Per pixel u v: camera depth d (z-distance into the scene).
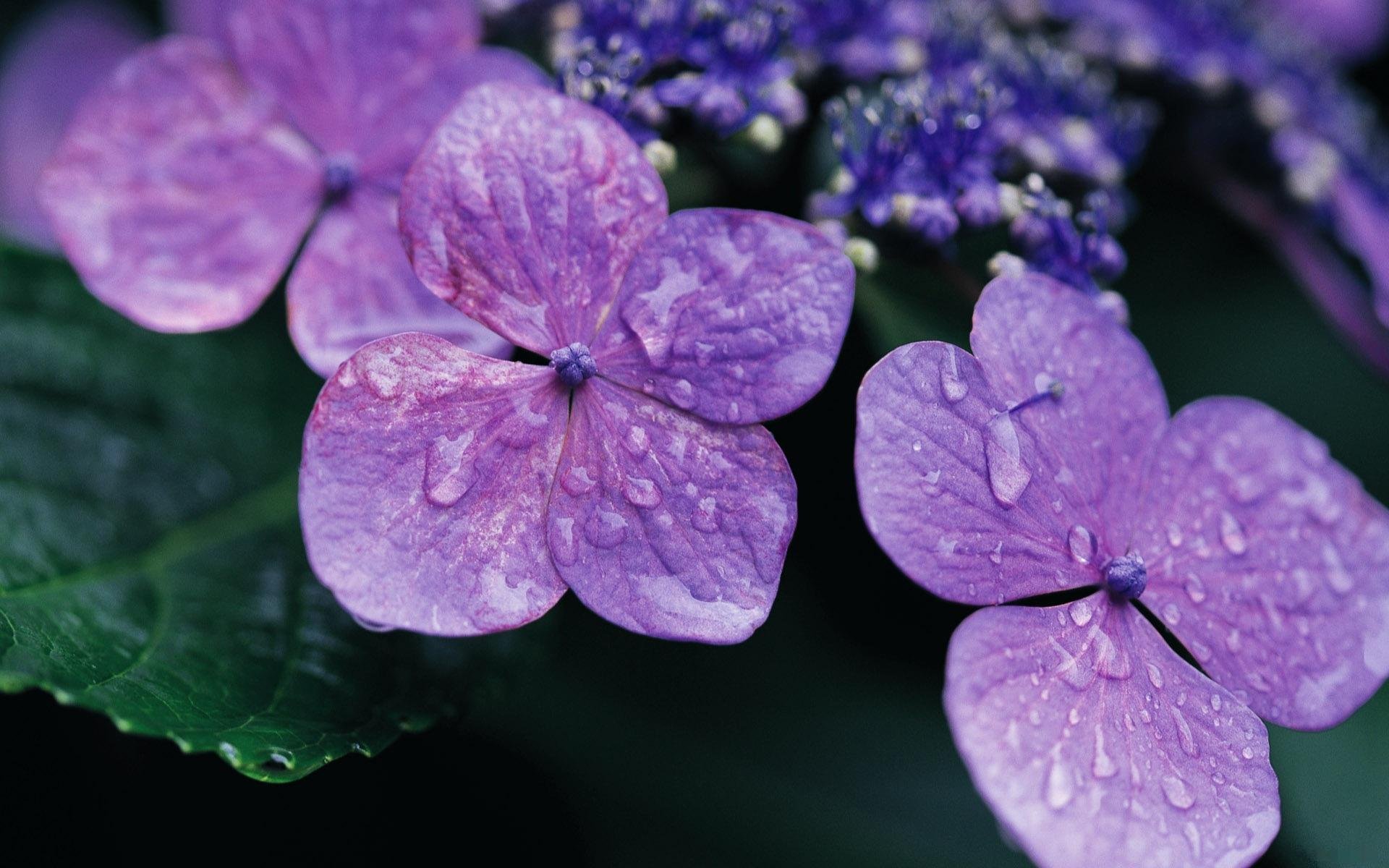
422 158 0.20
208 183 0.22
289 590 0.23
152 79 0.22
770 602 0.20
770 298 0.20
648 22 0.22
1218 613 0.21
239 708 0.21
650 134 0.22
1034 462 0.20
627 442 0.20
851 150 0.22
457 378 0.20
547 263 0.20
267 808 0.23
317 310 0.22
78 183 0.22
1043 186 0.22
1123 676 0.20
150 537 0.23
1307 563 0.21
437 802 0.23
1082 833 0.19
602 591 0.20
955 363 0.20
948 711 0.19
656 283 0.20
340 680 0.21
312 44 0.23
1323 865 0.23
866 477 0.20
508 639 0.22
